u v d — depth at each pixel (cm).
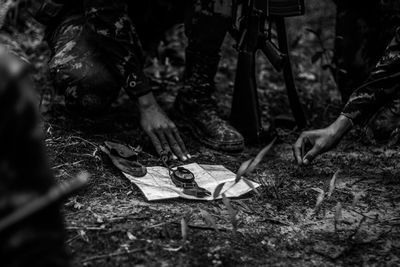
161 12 308
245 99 288
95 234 193
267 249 195
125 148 250
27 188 108
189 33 290
